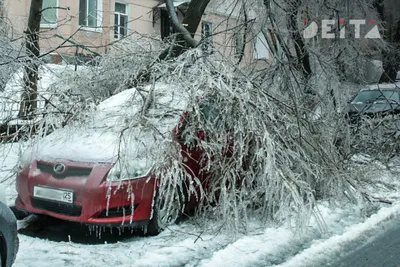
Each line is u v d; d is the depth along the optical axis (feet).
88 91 26.96
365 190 24.38
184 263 15.72
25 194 18.28
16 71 25.75
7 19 31.91
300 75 26.94
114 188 17.04
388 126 29.40
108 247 17.07
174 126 18.76
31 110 21.70
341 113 27.48
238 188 18.94
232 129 18.94
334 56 35.63
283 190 18.12
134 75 24.26
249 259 16.21
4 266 12.44
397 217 22.06
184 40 27.32
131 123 17.85
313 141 22.06
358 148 28.35
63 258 15.89
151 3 75.15
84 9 64.75
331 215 21.45
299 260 16.51
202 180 19.06
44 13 60.23
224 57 21.75
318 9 36.68
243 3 28.58
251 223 19.84
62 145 18.80
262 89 20.89
